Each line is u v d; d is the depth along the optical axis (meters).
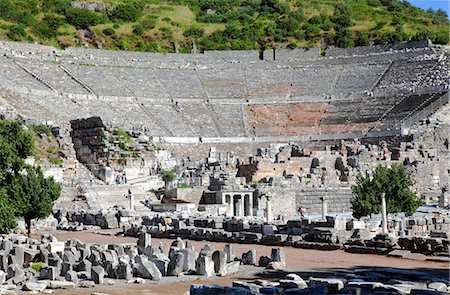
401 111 104.44
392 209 44.94
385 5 199.00
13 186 41.28
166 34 167.75
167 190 70.00
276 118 112.12
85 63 126.31
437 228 43.38
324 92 122.25
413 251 30.83
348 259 29.80
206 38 167.25
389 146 90.12
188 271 25.92
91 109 102.56
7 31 145.12
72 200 64.38
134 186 71.38
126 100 111.75
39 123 77.94
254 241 38.62
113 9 173.88
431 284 18.88
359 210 45.03
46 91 104.06
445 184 81.69
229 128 106.75
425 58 128.12
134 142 79.81
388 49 141.88
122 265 24.70
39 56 122.12
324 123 107.44
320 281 18.89
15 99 93.38
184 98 118.19
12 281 23.50
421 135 91.19
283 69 135.88
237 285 19.14
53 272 24.03
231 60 142.25
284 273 25.14
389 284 18.84
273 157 87.00
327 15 181.75
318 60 138.88
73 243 30.80
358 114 108.94
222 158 91.56
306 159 84.38
